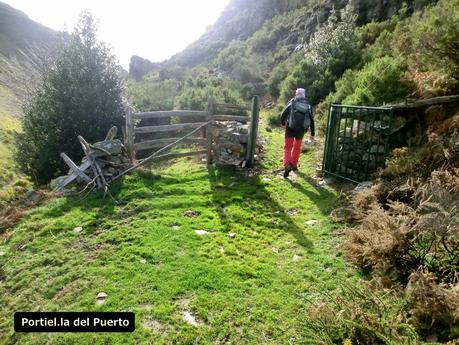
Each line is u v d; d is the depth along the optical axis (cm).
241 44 2567
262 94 1698
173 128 716
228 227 466
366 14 1545
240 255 396
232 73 2123
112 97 958
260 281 345
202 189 608
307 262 378
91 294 329
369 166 562
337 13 1722
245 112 1136
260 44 2261
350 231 393
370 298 264
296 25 2067
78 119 900
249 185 629
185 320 291
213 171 707
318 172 661
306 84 1182
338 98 860
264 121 1153
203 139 757
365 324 238
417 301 263
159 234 441
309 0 2153
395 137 572
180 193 588
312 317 265
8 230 496
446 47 576
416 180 435
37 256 409
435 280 291
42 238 451
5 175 1243
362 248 357
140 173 663
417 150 493
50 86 923
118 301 316
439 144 452
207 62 2917
